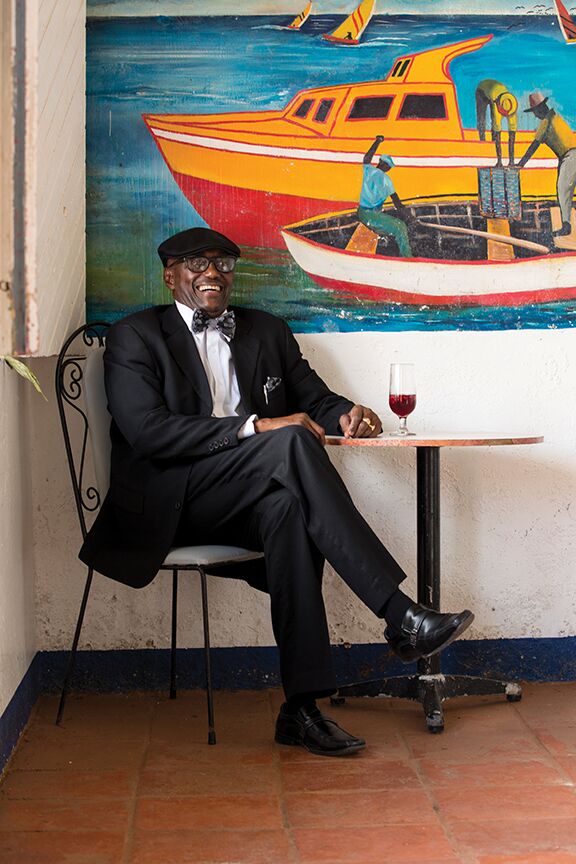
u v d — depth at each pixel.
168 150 3.48
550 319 3.56
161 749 2.93
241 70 3.49
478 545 3.58
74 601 3.50
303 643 2.84
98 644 3.51
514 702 3.35
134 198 3.48
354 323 3.55
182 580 3.52
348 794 2.57
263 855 2.23
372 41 3.51
